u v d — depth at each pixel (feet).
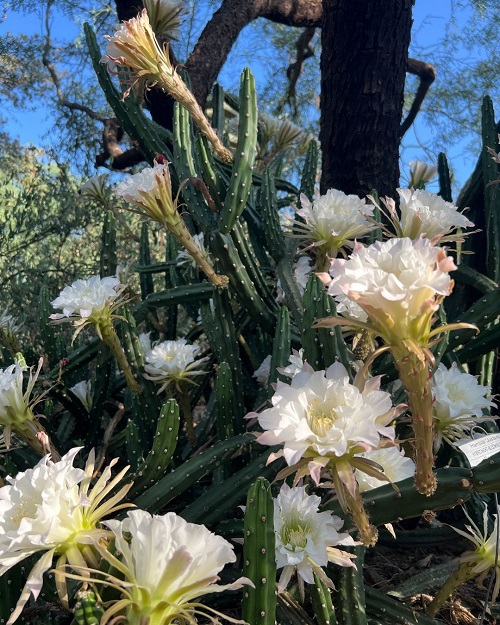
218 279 5.04
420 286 2.36
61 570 2.53
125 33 4.53
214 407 6.72
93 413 6.62
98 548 2.35
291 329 5.96
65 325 10.43
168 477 4.09
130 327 5.75
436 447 4.30
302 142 10.64
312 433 2.58
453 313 7.19
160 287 14.32
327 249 4.93
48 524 2.52
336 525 3.41
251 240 7.76
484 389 4.39
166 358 5.57
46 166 16.43
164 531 2.21
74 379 8.18
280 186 9.39
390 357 5.12
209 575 2.25
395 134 7.88
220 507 4.19
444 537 5.67
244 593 2.92
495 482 3.31
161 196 4.58
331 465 2.73
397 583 5.24
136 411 5.74
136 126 7.04
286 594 3.93
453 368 4.50
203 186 5.16
